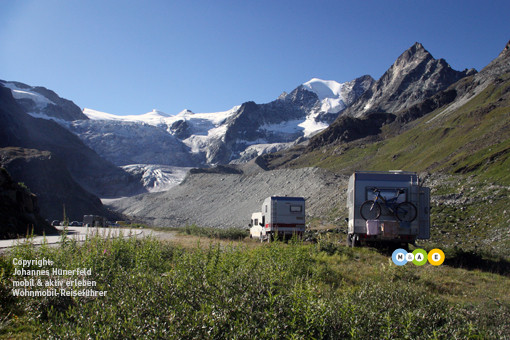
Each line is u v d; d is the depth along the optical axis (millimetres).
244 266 10023
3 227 31750
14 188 38156
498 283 13633
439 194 51000
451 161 67062
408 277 12469
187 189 145500
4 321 7168
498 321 8039
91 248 11438
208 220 103812
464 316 8055
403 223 19719
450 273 14922
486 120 134875
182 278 8398
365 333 6414
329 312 6723
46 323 6730
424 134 167750
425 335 6605
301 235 29297
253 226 35250
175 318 6129
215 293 7062
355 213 20234
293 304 6781
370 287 9430
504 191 42844
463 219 39000
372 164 165500
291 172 113188
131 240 14305
